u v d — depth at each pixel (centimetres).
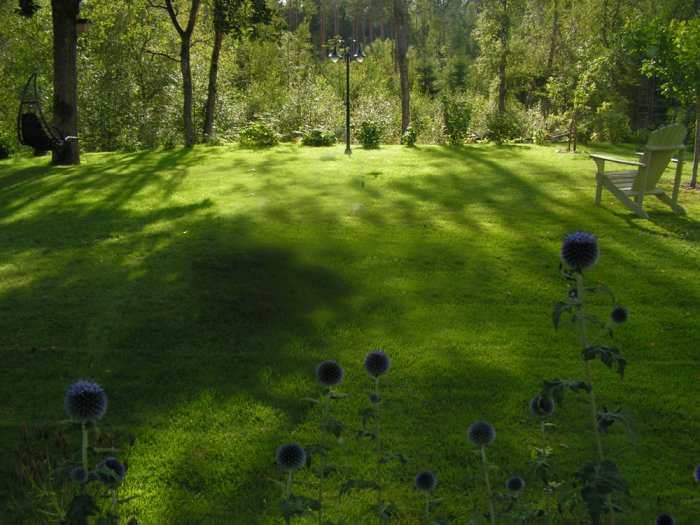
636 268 788
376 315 654
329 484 377
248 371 527
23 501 348
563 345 582
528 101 4488
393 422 449
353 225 1004
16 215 1044
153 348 571
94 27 2622
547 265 810
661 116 2238
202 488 373
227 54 2862
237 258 829
